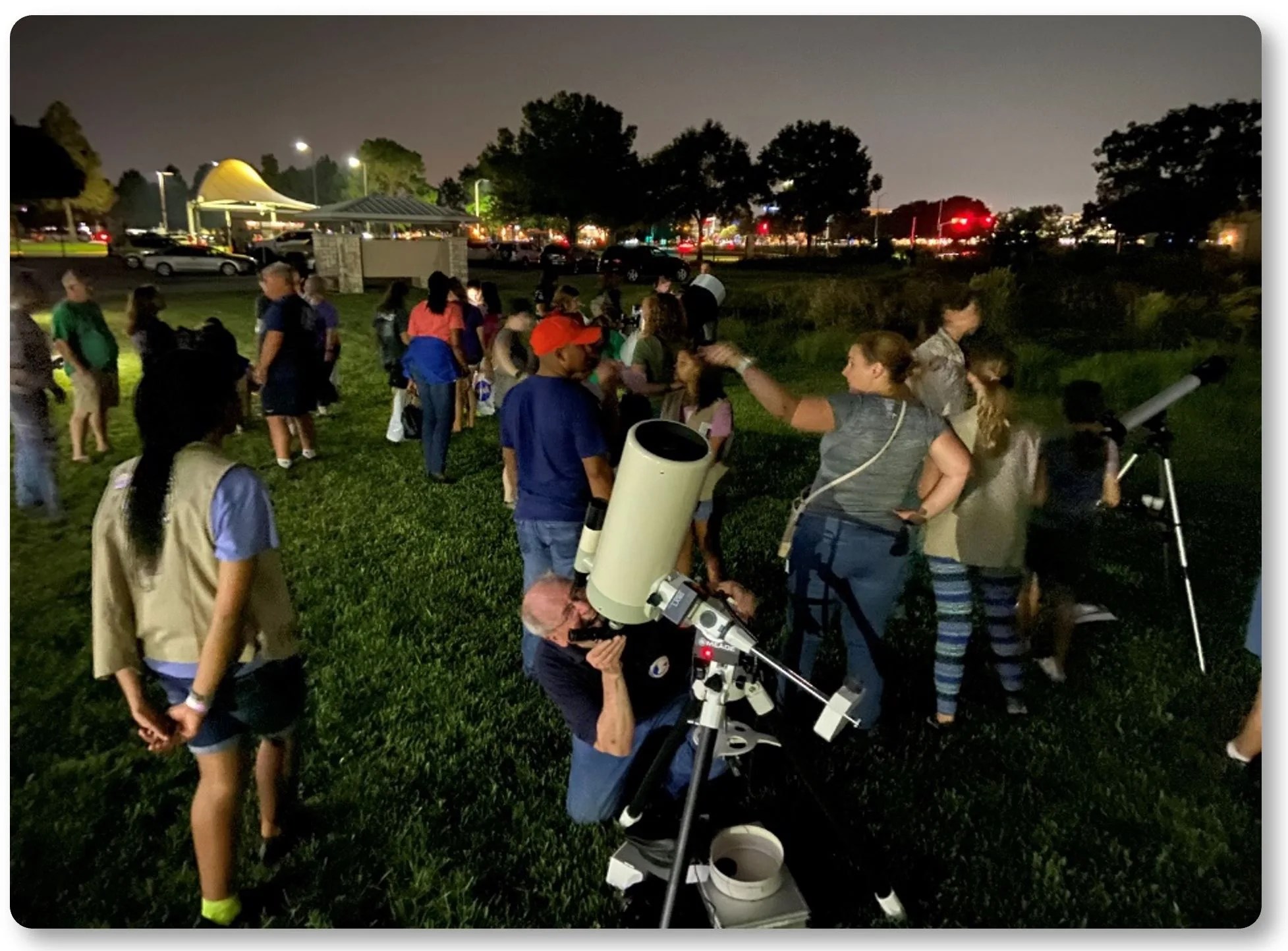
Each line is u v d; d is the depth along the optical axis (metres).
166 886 2.74
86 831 2.94
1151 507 4.48
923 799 3.20
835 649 4.17
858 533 3.10
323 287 8.09
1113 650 4.32
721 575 4.14
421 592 4.74
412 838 2.93
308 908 2.67
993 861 2.92
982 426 3.38
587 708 2.59
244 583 2.19
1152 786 3.29
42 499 5.89
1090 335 14.86
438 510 6.17
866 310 16.61
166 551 2.19
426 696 3.75
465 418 8.88
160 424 2.21
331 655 4.06
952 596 3.49
